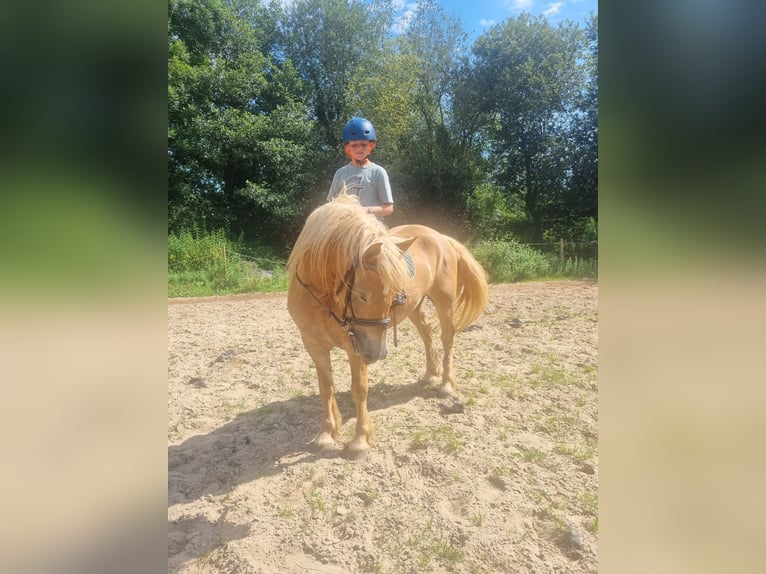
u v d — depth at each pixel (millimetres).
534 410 3584
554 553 2162
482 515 2385
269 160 17656
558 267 12953
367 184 3486
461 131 20969
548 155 21000
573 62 20141
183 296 9484
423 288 3303
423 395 3887
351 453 2992
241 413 3650
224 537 2279
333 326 2725
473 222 20359
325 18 21062
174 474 2820
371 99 19594
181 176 17125
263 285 10523
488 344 5332
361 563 2137
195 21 18078
